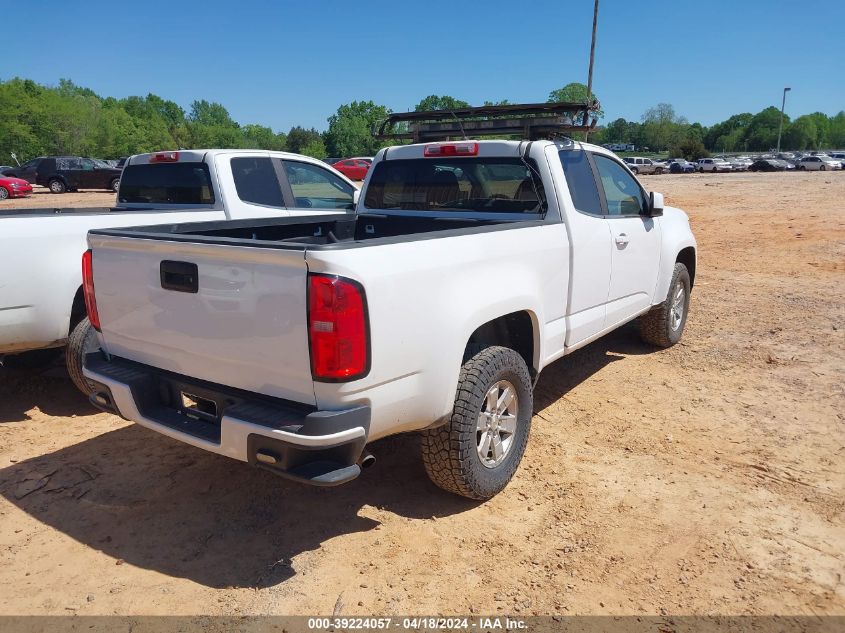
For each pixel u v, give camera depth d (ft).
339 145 314.76
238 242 9.32
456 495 11.98
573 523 11.07
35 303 14.57
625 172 17.43
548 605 9.12
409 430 10.23
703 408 15.87
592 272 14.69
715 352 20.07
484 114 17.34
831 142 467.11
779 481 12.38
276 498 11.89
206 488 12.25
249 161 21.44
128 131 281.54
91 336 14.97
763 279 30.99
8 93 193.77
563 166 14.32
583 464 13.14
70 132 210.38
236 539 10.64
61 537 10.69
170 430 10.02
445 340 10.10
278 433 8.55
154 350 10.62
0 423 15.33
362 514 11.38
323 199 23.81
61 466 13.11
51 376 18.52
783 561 10.02
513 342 13.08
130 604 9.09
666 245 18.71
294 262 8.54
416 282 9.55
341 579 9.63
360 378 8.80
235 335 9.34
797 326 22.71
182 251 9.68
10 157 196.44
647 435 14.43
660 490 12.10
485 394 11.03
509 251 11.69
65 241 15.06
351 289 8.54
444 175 15.44
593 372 18.56
